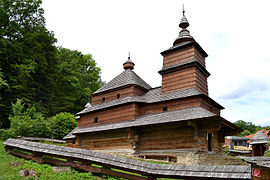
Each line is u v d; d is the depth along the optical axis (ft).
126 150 61.72
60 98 152.25
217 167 25.14
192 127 52.90
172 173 27.07
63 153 37.04
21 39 127.65
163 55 71.51
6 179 27.55
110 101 74.69
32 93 125.90
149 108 65.51
